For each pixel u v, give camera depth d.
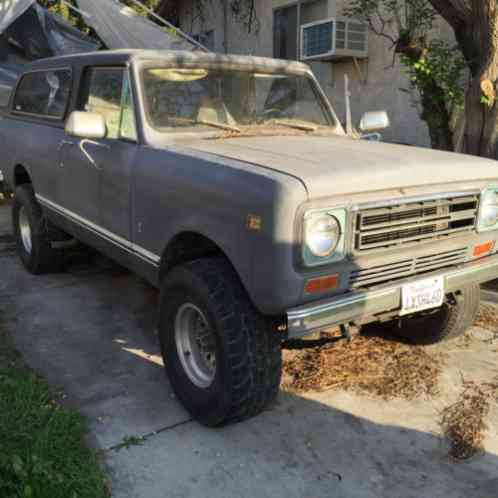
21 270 5.90
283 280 2.67
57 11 12.87
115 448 3.05
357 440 3.17
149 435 3.17
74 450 2.91
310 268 2.73
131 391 3.63
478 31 5.26
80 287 5.43
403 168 2.99
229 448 3.08
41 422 3.10
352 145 3.75
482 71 5.31
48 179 4.97
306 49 9.45
